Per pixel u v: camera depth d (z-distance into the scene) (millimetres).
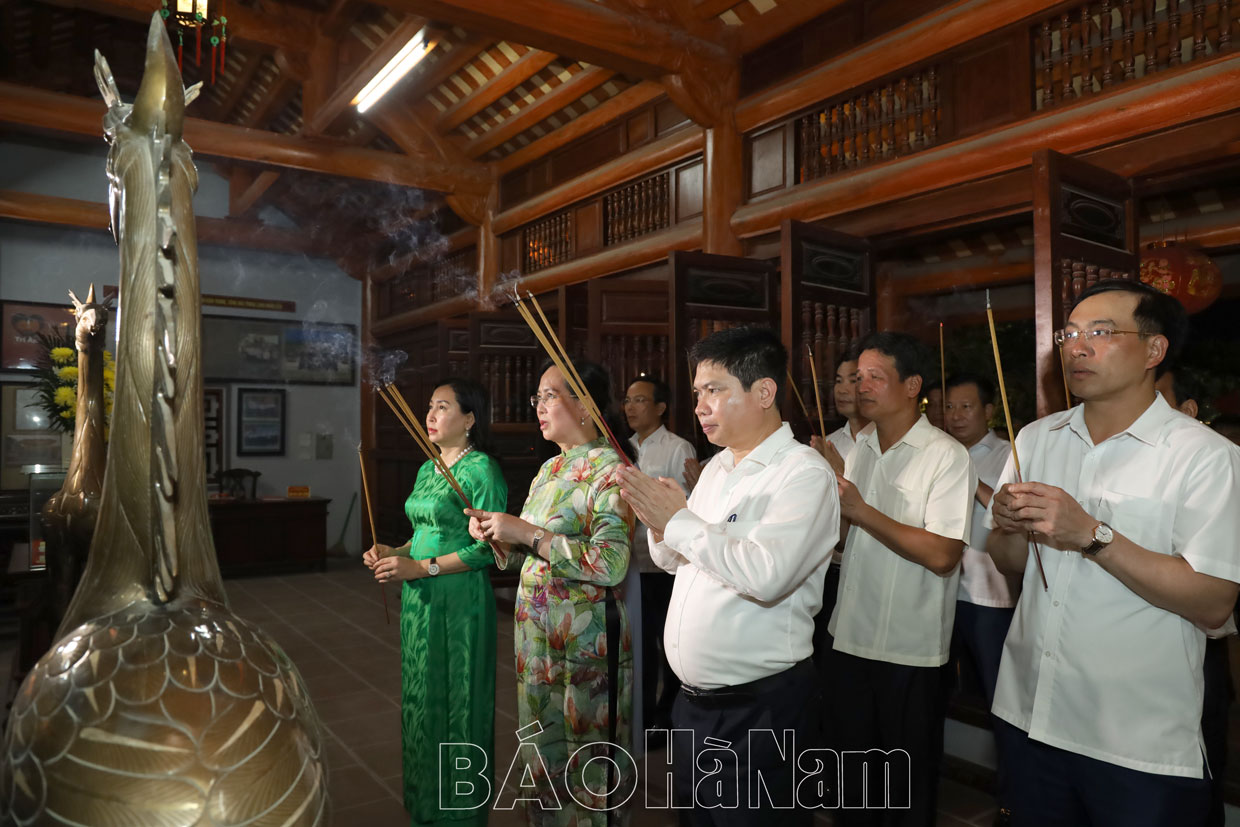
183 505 572
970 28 3512
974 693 3141
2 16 6109
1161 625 1354
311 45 6121
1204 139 2822
